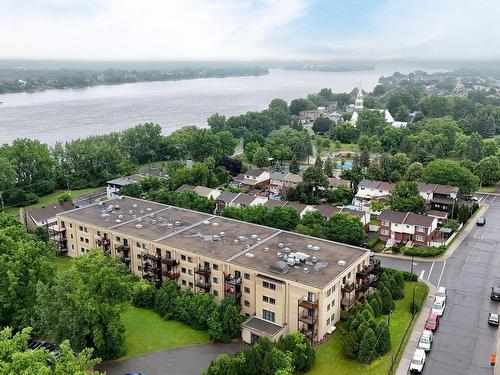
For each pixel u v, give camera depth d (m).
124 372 64.94
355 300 78.75
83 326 66.06
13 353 48.69
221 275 79.19
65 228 104.00
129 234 91.56
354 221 103.00
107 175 176.25
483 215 131.25
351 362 66.31
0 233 76.56
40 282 67.75
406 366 65.31
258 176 165.75
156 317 79.44
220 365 60.22
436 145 198.50
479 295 85.69
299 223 107.69
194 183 156.75
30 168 160.38
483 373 63.56
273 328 71.75
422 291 85.75
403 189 127.25
